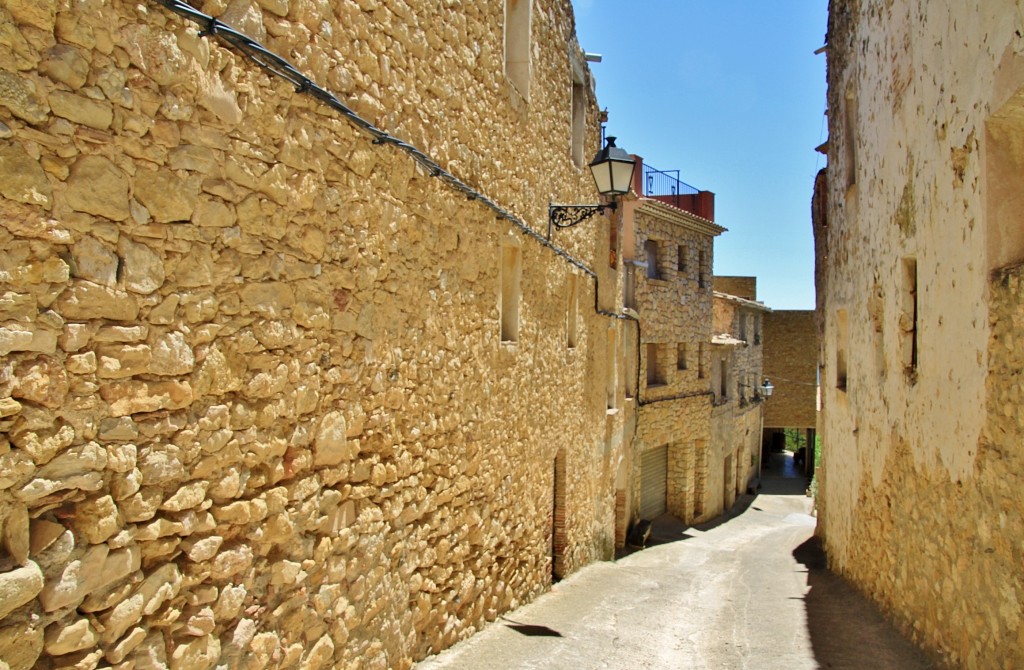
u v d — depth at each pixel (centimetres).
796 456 3400
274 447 302
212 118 261
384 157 388
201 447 261
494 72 567
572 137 877
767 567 1052
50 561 205
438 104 464
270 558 303
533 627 604
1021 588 347
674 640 618
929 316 507
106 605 223
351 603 368
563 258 801
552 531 804
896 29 604
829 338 1019
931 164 500
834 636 596
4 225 191
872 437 704
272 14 295
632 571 993
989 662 383
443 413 481
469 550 537
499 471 601
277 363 302
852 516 812
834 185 967
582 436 919
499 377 595
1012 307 363
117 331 225
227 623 278
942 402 476
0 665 191
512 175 621
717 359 2088
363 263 370
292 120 307
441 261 470
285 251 306
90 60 214
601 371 1038
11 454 193
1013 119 378
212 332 265
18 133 194
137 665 236
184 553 256
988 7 387
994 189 392
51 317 204
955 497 446
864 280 749
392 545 412
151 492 239
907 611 557
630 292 1506
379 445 394
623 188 689
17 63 193
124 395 228
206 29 254
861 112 764
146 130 234
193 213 254
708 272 2000
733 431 2250
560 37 784
